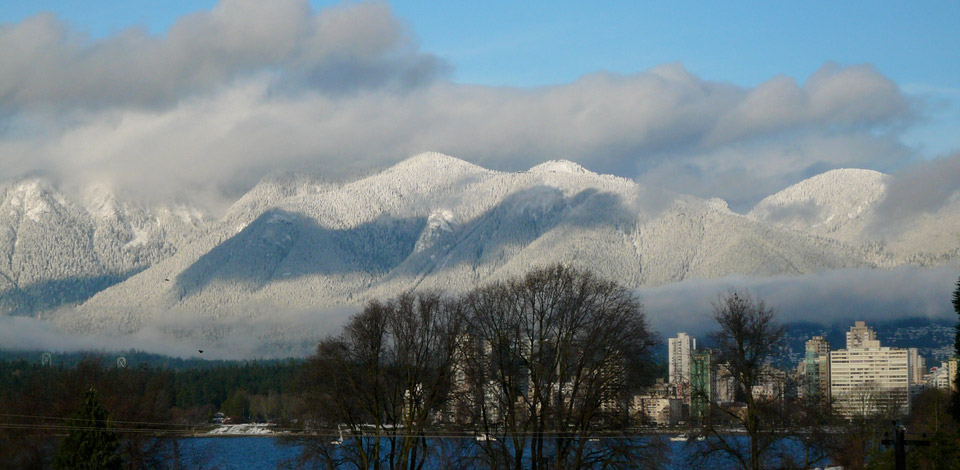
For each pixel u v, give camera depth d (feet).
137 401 649.20
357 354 473.26
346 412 474.49
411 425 468.75
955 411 496.23
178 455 624.59
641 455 434.30
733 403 481.05
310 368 479.00
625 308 458.09
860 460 554.46
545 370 466.29
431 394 465.47
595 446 447.42
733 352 439.63
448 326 473.26
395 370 477.77
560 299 468.75
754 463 430.61
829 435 445.37
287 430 538.88
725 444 433.07
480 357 468.34
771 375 452.35
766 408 438.40
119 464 529.04
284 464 498.69
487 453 456.86
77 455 515.09
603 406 448.65
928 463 492.13
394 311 507.30
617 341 448.65
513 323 469.57
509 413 458.91
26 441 600.39
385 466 482.28
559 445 445.78
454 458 465.06
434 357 478.18
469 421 478.18
